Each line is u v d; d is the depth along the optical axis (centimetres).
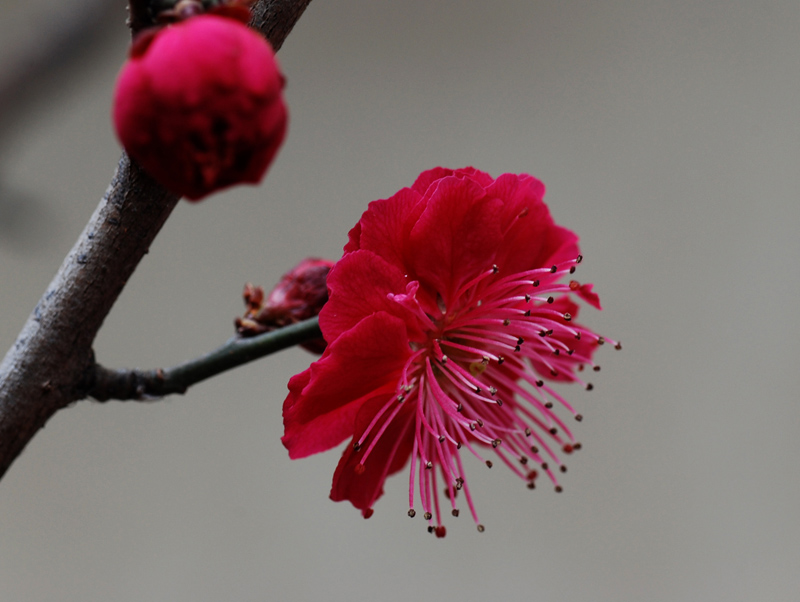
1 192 26
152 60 20
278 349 23
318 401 23
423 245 23
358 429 23
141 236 22
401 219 23
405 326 23
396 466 24
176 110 20
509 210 23
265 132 21
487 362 23
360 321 22
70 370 23
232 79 20
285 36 22
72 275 22
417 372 23
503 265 23
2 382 22
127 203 22
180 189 21
